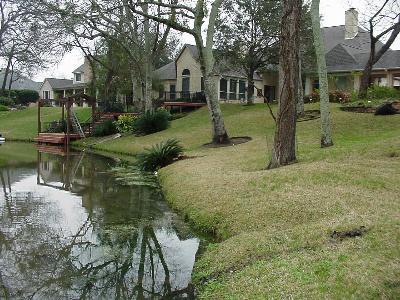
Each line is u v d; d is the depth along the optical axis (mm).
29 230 9227
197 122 28266
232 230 7977
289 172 10305
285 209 7980
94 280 6633
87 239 8594
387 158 11328
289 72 11609
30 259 7504
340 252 5625
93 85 38938
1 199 12422
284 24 11523
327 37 37906
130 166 19188
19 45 41375
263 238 6836
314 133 17891
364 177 9367
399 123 17078
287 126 11820
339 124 18297
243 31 31188
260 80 39906
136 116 30516
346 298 4551
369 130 16719
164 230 9133
